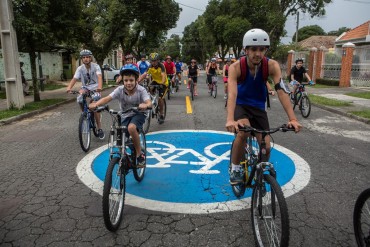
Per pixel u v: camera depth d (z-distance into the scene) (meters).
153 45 36.41
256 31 3.06
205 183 4.59
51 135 7.59
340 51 23.00
